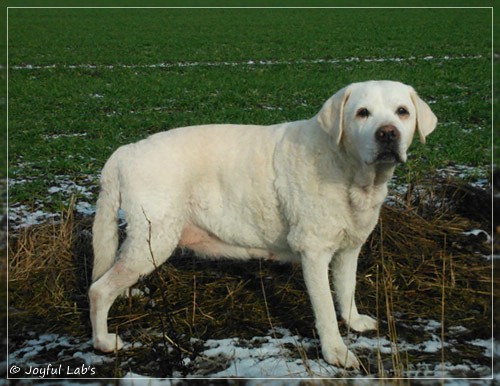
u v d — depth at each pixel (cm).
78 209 774
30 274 591
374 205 470
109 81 1923
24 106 1527
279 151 481
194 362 465
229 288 569
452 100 1479
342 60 2284
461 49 2436
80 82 1894
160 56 2473
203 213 503
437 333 500
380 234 623
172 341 474
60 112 1449
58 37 3070
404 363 459
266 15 4044
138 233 488
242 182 489
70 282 585
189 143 504
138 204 489
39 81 1916
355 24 3428
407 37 2847
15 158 1047
